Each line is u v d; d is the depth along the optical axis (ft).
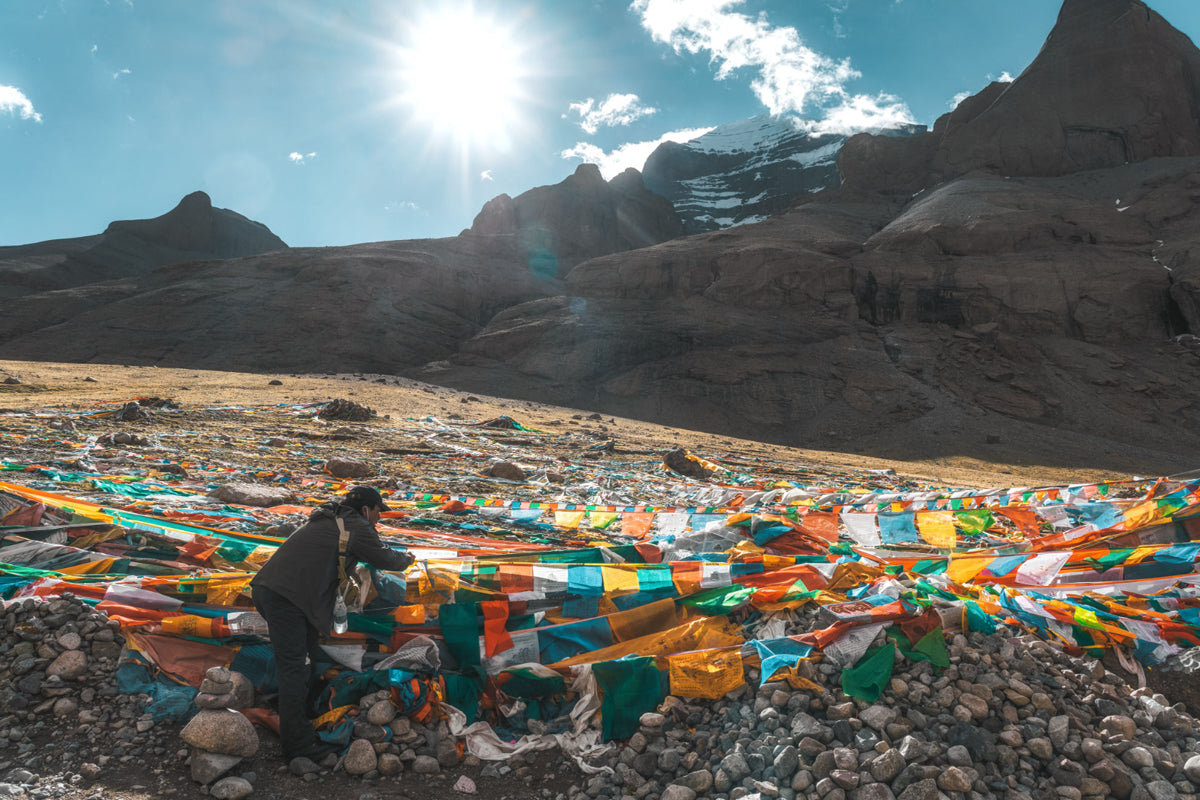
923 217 494.59
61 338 412.36
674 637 17.74
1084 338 409.28
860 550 25.58
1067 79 599.57
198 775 13.58
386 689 15.98
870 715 15.19
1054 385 376.68
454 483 56.85
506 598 18.26
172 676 16.01
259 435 79.97
